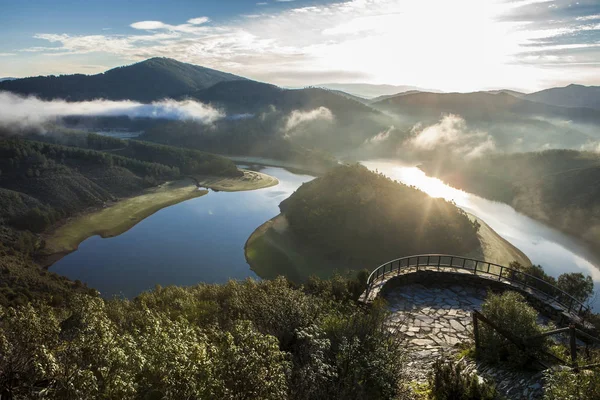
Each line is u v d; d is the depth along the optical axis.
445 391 9.56
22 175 163.75
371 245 84.56
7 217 128.88
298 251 89.56
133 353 7.39
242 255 94.56
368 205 91.94
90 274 91.38
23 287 72.81
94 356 7.46
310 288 23.97
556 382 8.00
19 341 7.98
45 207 143.12
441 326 15.56
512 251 84.25
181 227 120.19
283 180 187.25
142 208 143.50
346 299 18.73
